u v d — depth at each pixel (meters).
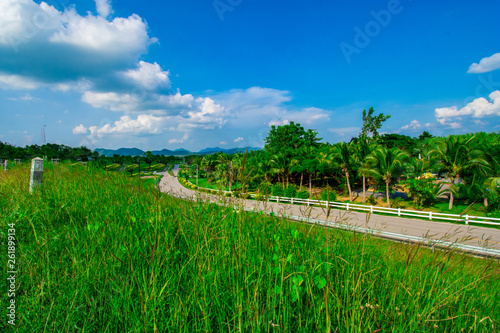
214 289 2.00
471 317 2.05
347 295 1.91
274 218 3.57
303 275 2.04
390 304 2.03
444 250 2.66
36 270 2.24
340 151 34.66
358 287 2.02
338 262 2.43
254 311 1.77
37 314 1.78
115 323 1.76
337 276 2.24
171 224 3.06
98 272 2.18
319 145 62.50
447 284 2.23
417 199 28.88
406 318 1.92
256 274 2.24
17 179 6.02
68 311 1.77
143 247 2.50
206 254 2.39
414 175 33.88
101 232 2.89
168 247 2.53
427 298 2.10
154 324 1.59
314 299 1.98
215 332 1.79
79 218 3.56
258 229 3.12
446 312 2.05
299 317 1.76
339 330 1.73
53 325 1.75
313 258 2.18
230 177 3.53
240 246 2.48
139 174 5.71
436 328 1.89
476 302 2.25
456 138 27.48
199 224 2.92
